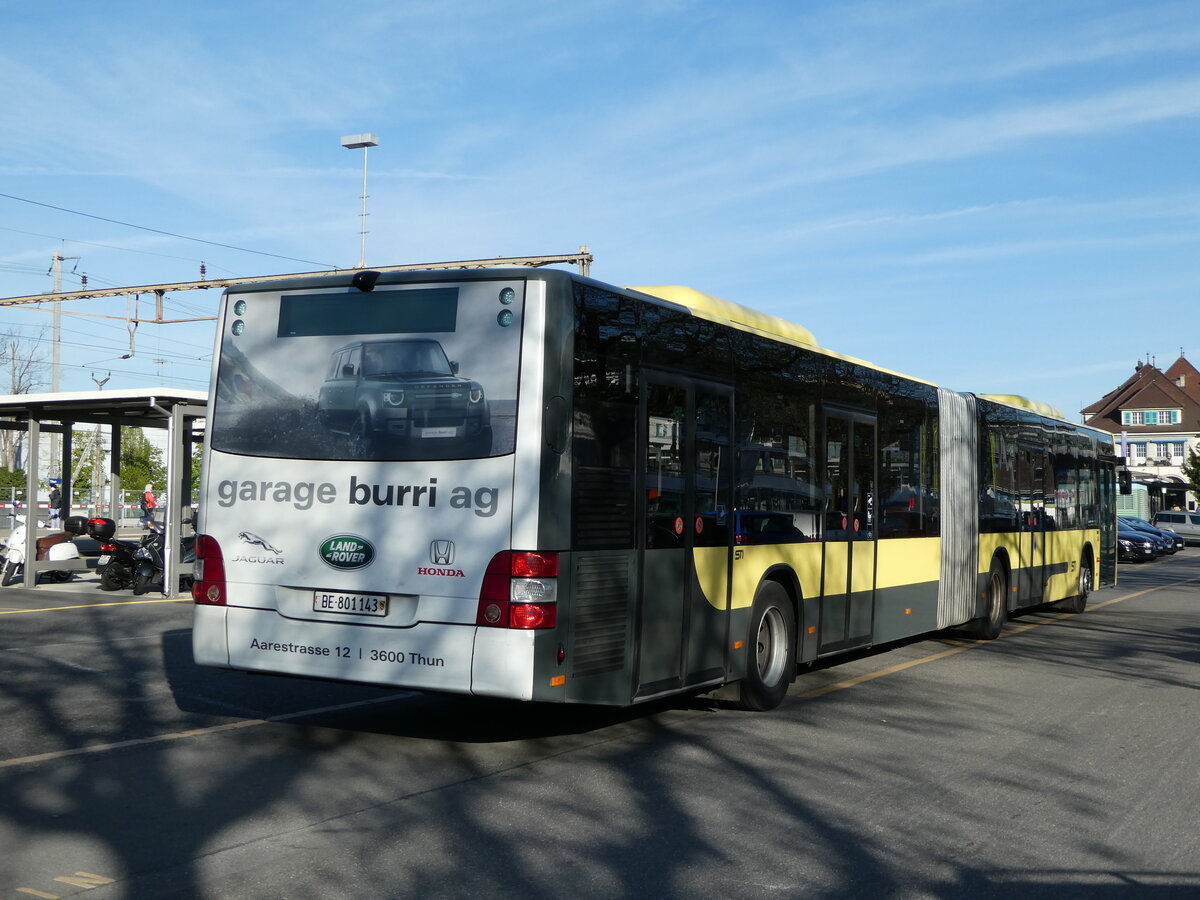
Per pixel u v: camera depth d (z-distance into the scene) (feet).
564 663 22.21
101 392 59.00
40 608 53.11
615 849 18.48
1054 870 17.93
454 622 22.15
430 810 20.47
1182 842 19.54
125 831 18.86
